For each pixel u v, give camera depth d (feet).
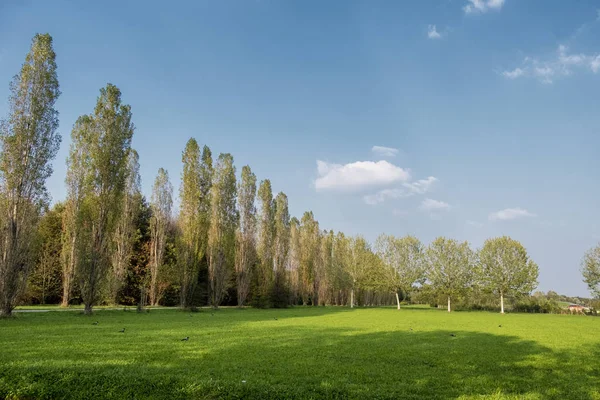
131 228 206.59
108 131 145.38
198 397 39.47
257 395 39.34
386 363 57.98
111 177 143.54
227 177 221.05
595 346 81.76
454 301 295.48
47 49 123.34
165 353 59.77
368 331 100.58
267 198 245.86
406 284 273.33
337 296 333.21
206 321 119.96
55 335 76.07
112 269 193.77
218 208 214.69
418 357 63.41
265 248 237.25
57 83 124.67
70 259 180.75
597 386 48.06
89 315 128.16
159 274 210.79
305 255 287.07
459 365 57.88
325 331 97.86
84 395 39.86
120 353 58.65
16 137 115.24
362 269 280.31
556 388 46.42
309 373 49.85
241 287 225.76
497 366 58.08
